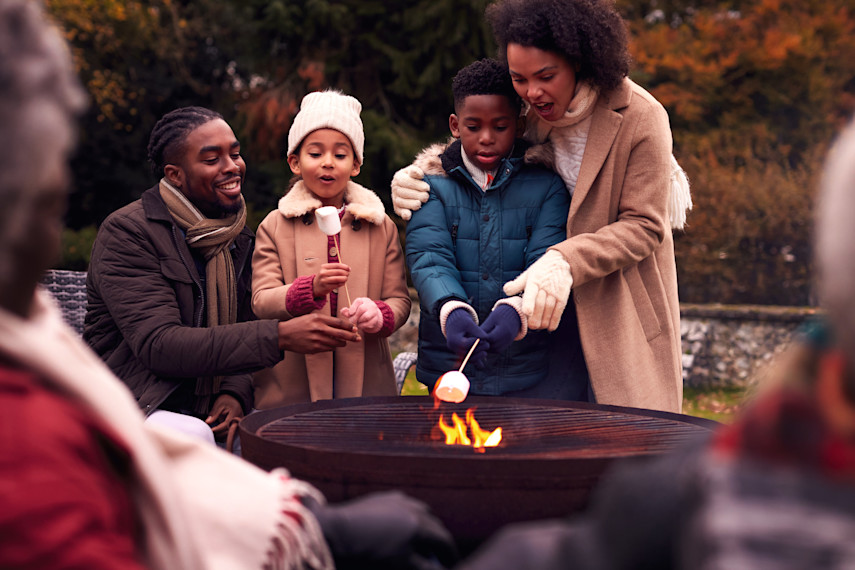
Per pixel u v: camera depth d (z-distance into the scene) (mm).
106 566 691
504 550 792
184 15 15148
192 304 2859
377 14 13312
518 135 3051
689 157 13273
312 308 2801
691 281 12492
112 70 14766
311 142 3016
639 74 14875
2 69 733
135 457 819
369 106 13703
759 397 698
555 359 2992
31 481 675
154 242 2807
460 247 2955
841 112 17391
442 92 13328
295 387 2998
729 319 9969
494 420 2303
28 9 772
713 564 613
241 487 1181
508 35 2746
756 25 16828
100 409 808
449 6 12391
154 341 2680
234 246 3059
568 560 729
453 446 1950
